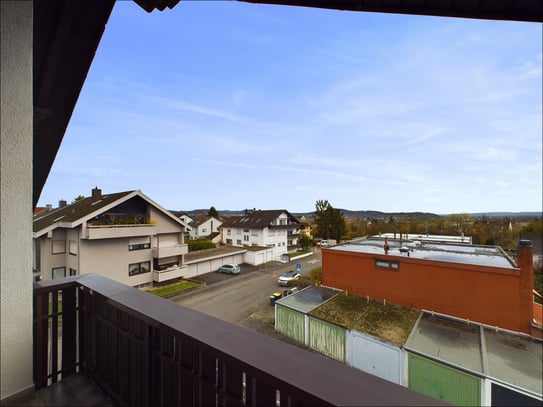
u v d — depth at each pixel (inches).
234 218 1048.8
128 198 427.2
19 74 40.8
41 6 53.4
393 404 21.3
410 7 47.9
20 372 44.4
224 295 430.6
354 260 373.1
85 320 63.9
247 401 31.4
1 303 41.2
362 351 233.9
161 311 42.4
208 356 37.0
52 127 81.2
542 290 420.5
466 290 282.8
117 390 54.1
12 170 40.8
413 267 320.5
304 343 278.7
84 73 69.3
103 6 55.8
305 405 24.1
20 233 42.7
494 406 163.5
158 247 474.3
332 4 48.8
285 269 668.1
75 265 380.8
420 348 208.2
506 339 222.5
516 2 43.8
